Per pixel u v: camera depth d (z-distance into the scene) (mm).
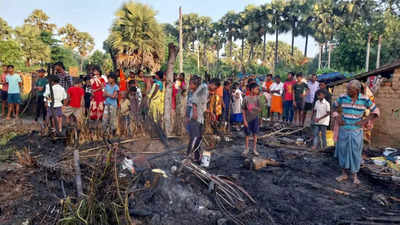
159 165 4465
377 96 7266
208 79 8922
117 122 6379
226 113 9180
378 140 7207
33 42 37156
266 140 7672
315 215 3436
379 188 4426
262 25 65438
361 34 33094
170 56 6598
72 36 68938
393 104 6922
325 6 56562
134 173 3955
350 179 4781
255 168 5113
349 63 33531
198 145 5066
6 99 9391
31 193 3516
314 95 9539
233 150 6578
